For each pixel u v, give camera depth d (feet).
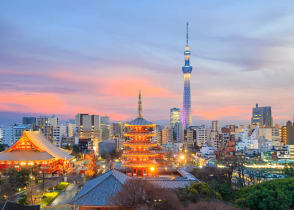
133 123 478.59
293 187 257.34
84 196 249.55
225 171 481.87
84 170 558.97
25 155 539.29
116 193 241.96
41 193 379.96
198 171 473.26
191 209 226.38
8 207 224.12
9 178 387.55
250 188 287.89
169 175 465.06
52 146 635.66
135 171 468.34
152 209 222.89
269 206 235.61
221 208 228.22
